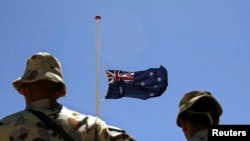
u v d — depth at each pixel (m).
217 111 4.84
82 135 4.34
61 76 4.70
